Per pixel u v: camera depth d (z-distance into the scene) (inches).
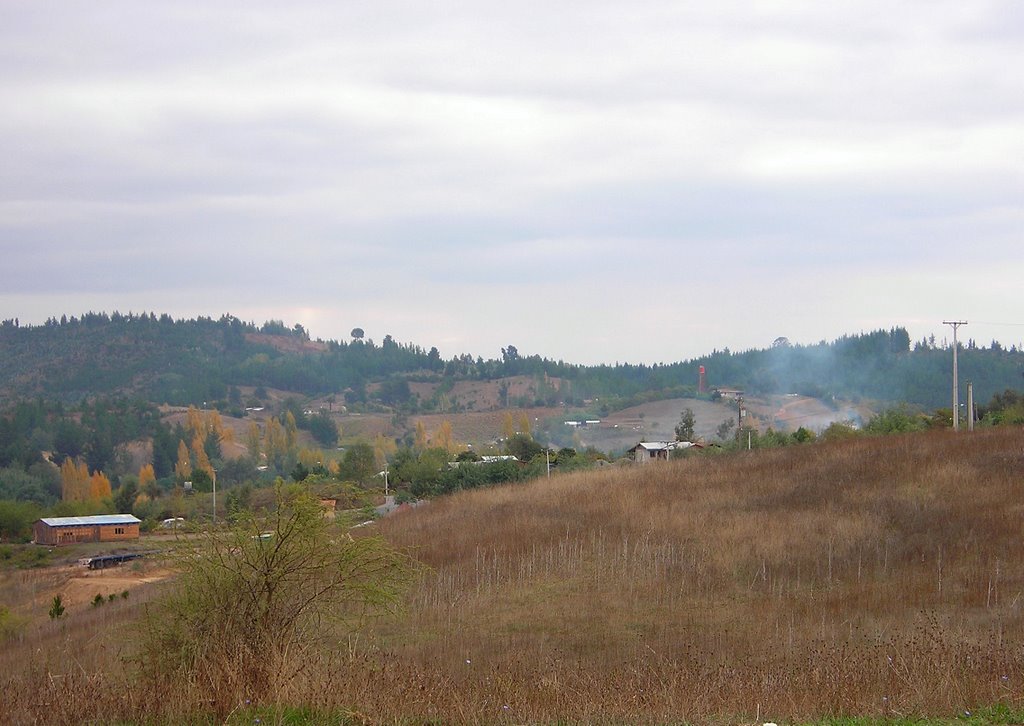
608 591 916.0
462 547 1107.3
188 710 356.2
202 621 445.4
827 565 946.1
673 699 380.8
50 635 910.4
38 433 4928.6
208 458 4416.8
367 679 379.6
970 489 1135.6
